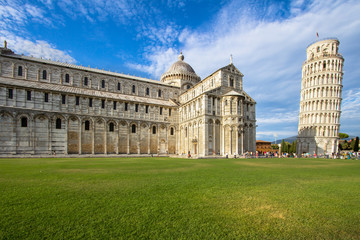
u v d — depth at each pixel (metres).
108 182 17.41
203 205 11.65
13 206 11.05
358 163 43.12
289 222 9.58
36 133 57.44
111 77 79.19
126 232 8.24
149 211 10.56
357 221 9.83
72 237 7.80
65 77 70.88
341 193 14.77
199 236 8.02
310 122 95.56
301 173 24.91
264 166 33.31
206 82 76.56
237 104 65.88
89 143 65.19
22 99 56.41
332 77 93.38
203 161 43.84
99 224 8.95
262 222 9.50
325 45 96.81
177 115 83.19
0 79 57.53
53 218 9.53
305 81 99.88
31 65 65.62
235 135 64.81
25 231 8.23
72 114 62.72
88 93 68.12
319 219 10.00
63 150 60.69
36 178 19.06
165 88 91.69
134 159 49.97
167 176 21.02
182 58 109.75
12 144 54.12
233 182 18.17
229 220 9.64
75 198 12.59
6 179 18.50
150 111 77.25
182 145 78.44
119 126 70.50
